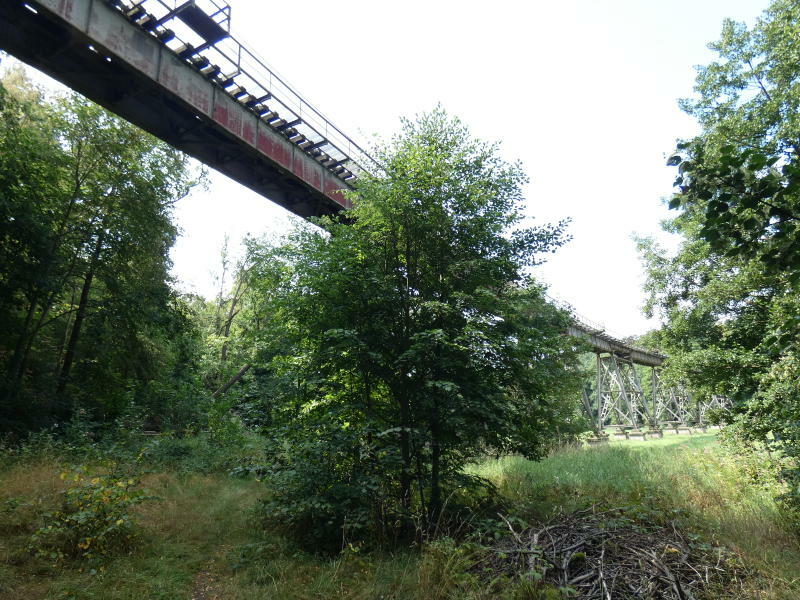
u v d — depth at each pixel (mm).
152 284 19266
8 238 14469
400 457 7773
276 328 9070
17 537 6359
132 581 5672
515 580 5172
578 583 5000
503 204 9703
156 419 19719
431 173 9164
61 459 11172
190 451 15031
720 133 15031
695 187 4070
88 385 18453
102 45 11000
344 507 7254
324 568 6359
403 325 9047
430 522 7539
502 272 9391
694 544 5902
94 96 12484
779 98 14094
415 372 8672
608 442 26688
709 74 17562
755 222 3838
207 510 8969
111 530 6574
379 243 9570
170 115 13758
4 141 15211
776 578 5125
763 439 9680
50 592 5164
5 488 8195
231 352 26438
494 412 8367
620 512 7383
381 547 7039
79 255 17453
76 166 17062
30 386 15672
